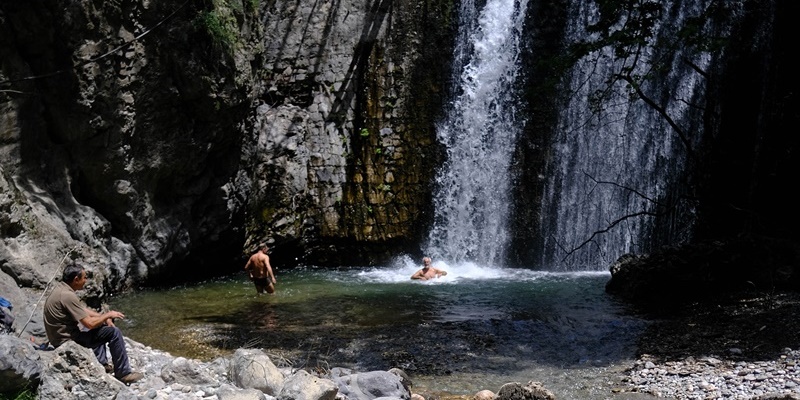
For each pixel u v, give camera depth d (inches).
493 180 847.7
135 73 620.1
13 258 478.3
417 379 413.4
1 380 270.2
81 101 589.3
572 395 383.2
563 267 821.9
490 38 864.9
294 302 618.5
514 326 520.7
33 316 438.9
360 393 346.0
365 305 603.2
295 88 858.1
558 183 834.2
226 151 735.7
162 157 662.5
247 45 741.3
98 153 613.0
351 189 845.2
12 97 554.3
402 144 852.0
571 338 489.7
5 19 538.3
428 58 864.3
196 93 662.5
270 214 810.2
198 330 523.2
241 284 713.6
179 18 642.8
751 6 764.0
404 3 868.0
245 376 336.5
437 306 596.4
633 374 412.5
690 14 792.9
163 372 336.2
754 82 758.5
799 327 449.1
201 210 730.8
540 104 842.8
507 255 836.0
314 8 866.1
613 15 617.3
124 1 602.2
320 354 460.8
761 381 374.3
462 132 858.1
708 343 451.2
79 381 289.7
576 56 611.2
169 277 716.0
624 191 807.1
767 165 733.3
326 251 840.9
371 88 860.0
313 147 845.8
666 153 797.2
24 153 563.5
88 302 508.4
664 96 805.9
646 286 587.8
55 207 569.0
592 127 826.2
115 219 645.9
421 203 845.8
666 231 789.9
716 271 572.4
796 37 722.2
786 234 676.7
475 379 412.8
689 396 369.1
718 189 767.7
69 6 565.9
